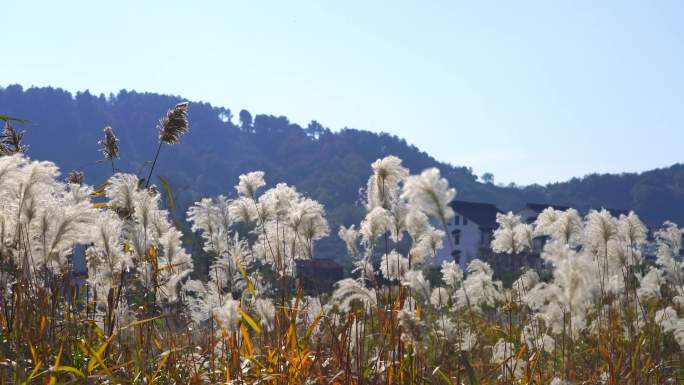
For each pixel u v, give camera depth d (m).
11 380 3.54
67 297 4.96
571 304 5.06
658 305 8.09
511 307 6.32
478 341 5.97
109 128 6.95
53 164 4.52
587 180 171.50
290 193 6.75
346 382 3.86
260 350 4.46
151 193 6.02
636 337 5.96
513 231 8.22
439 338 4.75
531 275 7.05
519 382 4.63
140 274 5.40
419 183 4.34
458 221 61.56
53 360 3.91
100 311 4.93
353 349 4.21
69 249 5.06
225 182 175.12
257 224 6.81
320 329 4.86
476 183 193.00
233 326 3.85
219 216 6.83
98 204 5.41
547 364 5.39
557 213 7.86
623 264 7.09
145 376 3.87
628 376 5.04
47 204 4.63
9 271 4.30
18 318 3.92
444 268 7.24
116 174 5.60
